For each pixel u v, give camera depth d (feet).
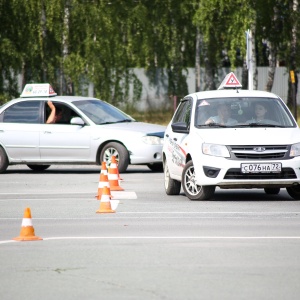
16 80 429.79
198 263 87.35
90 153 207.31
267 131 144.56
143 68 492.54
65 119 210.79
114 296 73.10
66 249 96.68
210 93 155.02
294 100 337.11
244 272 82.69
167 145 156.97
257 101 152.15
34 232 106.42
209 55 463.83
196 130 146.92
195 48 507.30
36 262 89.15
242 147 140.87
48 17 415.64
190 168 145.69
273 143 141.08
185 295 73.15
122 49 433.07
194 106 151.84
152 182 183.73
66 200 151.12
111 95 435.53
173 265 86.43
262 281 78.64
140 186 174.70
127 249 96.07
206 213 128.26
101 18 421.59
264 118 149.07
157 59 465.06
